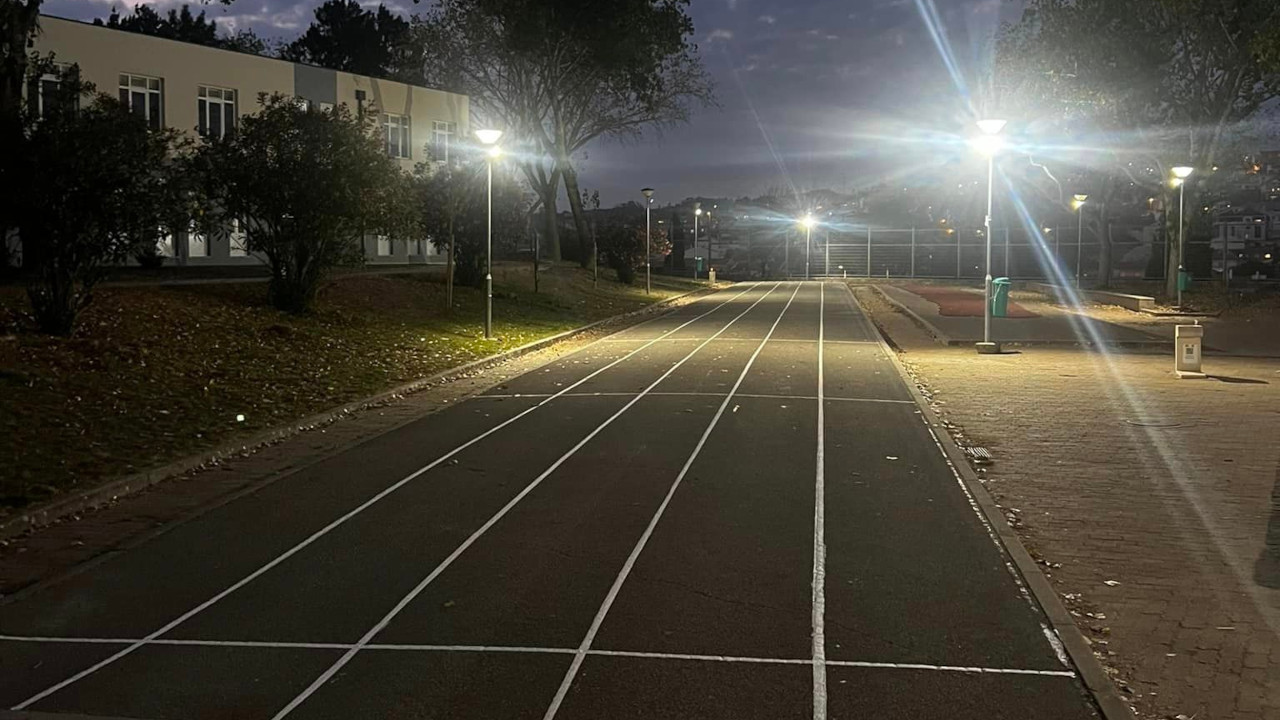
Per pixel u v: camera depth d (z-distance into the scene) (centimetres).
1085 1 3762
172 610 705
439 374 1962
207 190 2217
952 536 874
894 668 597
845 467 1151
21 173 1589
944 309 3881
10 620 688
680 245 8088
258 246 2348
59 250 1638
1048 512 955
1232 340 2664
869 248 8094
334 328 2331
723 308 4397
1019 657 613
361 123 2406
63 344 1606
